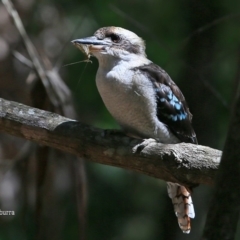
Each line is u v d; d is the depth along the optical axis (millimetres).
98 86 7832
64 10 12820
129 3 12844
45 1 12859
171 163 6508
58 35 13023
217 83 12273
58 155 10078
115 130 7328
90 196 12617
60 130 7191
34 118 7316
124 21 12383
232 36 12547
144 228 12750
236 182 4176
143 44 8305
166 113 8086
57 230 11859
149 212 12922
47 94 8656
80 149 7121
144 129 7949
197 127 11945
